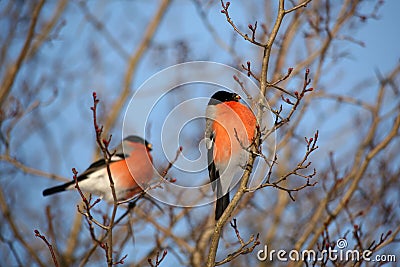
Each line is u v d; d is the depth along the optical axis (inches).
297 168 287.9
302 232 486.0
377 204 470.3
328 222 425.4
